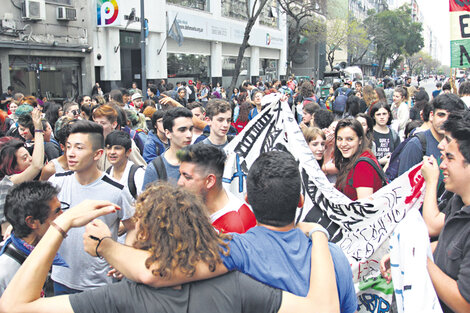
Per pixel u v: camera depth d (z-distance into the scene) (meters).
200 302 1.70
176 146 3.82
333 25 52.06
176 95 14.30
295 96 13.91
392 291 3.06
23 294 1.68
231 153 3.70
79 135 3.08
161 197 1.77
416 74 123.69
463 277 2.05
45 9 15.73
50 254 1.76
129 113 6.65
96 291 1.74
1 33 14.19
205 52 27.69
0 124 7.32
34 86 15.75
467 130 2.19
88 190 3.18
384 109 5.73
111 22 17.80
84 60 17.77
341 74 34.19
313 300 1.75
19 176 4.08
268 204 1.89
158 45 22.16
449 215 2.52
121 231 3.51
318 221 3.39
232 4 30.34
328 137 4.88
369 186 3.67
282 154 2.02
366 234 3.25
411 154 3.95
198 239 1.71
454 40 6.76
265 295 1.74
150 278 1.67
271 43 37.00
